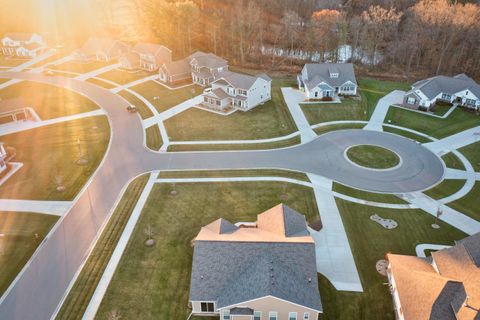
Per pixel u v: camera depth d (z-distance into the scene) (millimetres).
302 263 31672
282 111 71562
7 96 78438
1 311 31094
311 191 47562
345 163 54188
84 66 99188
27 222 41375
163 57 96188
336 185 48906
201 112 70875
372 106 74188
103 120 67500
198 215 42938
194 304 30359
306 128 65000
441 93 75250
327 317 30812
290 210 39031
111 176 50312
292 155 56188
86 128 64250
